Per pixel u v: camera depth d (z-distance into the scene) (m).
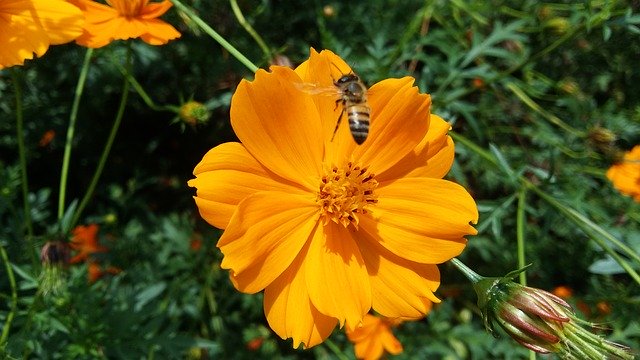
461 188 0.14
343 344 0.25
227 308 0.25
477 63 0.27
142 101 0.26
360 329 0.22
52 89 0.25
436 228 0.14
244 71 0.24
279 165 0.14
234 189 0.13
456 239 0.14
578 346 0.13
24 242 0.20
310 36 0.26
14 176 0.20
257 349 0.25
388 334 0.22
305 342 0.14
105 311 0.19
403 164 0.15
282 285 0.14
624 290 0.23
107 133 0.27
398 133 0.14
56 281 0.17
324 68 0.14
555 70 0.29
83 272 0.19
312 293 0.14
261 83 0.13
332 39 0.23
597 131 0.23
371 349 0.22
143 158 0.28
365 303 0.14
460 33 0.25
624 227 0.25
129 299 0.19
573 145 0.26
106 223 0.26
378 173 0.15
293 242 0.14
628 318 0.22
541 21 0.26
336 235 0.14
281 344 0.25
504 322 0.14
